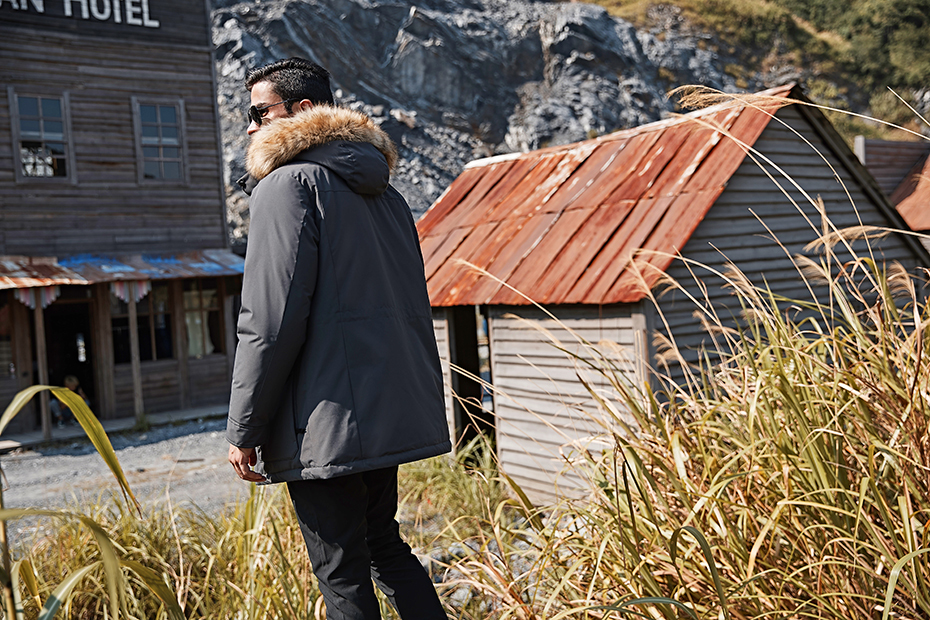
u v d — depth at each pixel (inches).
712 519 84.4
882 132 1964.8
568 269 232.2
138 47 542.6
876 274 93.4
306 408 73.8
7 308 491.5
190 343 570.6
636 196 243.8
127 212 537.0
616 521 84.7
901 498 72.4
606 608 69.0
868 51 2245.3
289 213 73.6
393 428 74.9
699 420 97.0
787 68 2290.8
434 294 271.0
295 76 85.4
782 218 241.1
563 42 2126.0
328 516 77.2
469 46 2080.5
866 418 81.7
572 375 226.5
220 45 1889.8
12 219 491.2
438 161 1847.9
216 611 115.6
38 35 502.6
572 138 1937.7
